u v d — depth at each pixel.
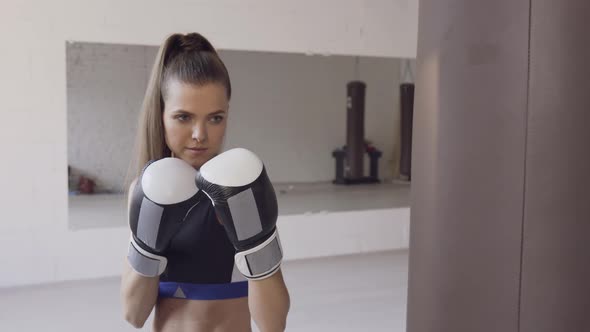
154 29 4.01
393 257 4.79
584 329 0.96
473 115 1.00
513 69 0.94
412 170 1.16
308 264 4.53
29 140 3.78
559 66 0.92
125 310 1.07
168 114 1.06
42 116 3.79
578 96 0.92
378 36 4.64
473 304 1.02
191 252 1.08
